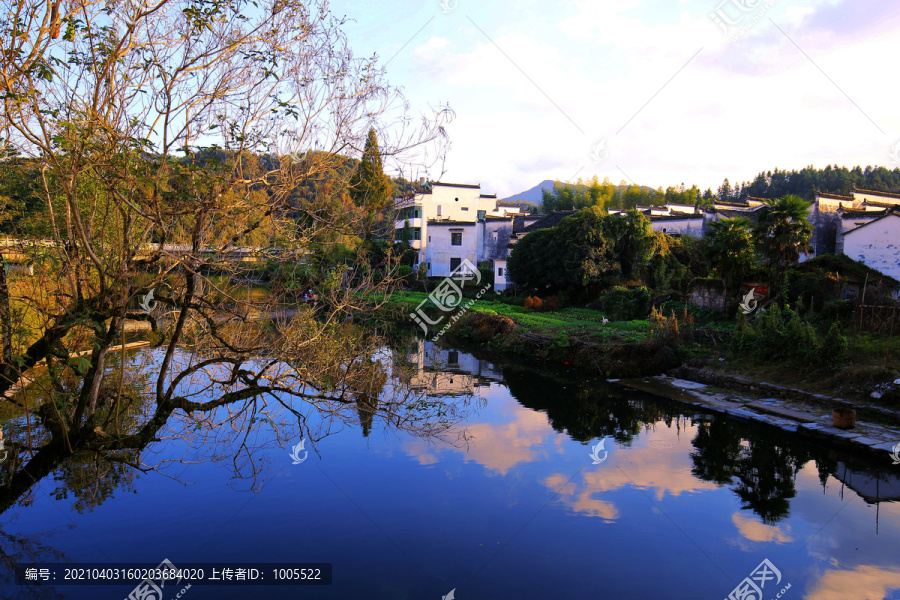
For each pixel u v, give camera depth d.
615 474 9.73
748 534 7.73
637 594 6.40
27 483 6.34
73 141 4.96
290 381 9.14
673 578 6.69
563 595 6.30
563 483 9.37
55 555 7.04
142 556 7.04
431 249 42.22
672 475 9.72
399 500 8.69
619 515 8.26
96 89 5.52
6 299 5.84
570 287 31.08
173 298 6.96
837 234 30.28
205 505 8.39
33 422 10.56
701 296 24.38
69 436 6.42
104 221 6.04
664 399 14.53
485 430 12.18
